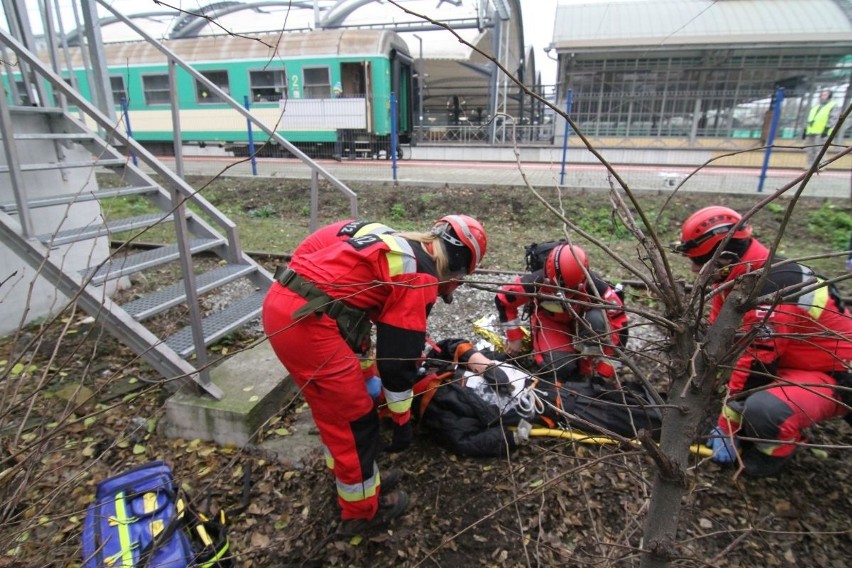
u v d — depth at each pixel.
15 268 4.03
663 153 12.22
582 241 7.48
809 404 2.39
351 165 13.55
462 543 2.29
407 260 2.04
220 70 15.58
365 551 2.27
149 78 16.42
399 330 2.05
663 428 1.23
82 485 2.57
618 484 2.52
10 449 1.82
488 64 21.00
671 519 1.21
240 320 3.47
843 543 2.24
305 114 14.57
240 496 2.57
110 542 1.77
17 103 4.24
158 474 2.10
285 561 2.24
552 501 2.46
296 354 2.01
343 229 2.25
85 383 3.40
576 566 2.11
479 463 2.74
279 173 12.01
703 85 12.68
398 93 15.71
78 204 4.49
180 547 1.78
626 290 5.05
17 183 2.81
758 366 2.45
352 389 2.04
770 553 2.19
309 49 14.84
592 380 3.16
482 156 14.40
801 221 8.09
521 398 2.78
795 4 12.33
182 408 2.90
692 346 1.18
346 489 2.16
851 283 5.54
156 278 5.35
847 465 2.72
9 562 1.92
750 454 2.58
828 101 9.20
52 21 4.49
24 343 3.86
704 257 2.70
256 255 6.38
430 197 9.69
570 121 0.94
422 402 2.88
